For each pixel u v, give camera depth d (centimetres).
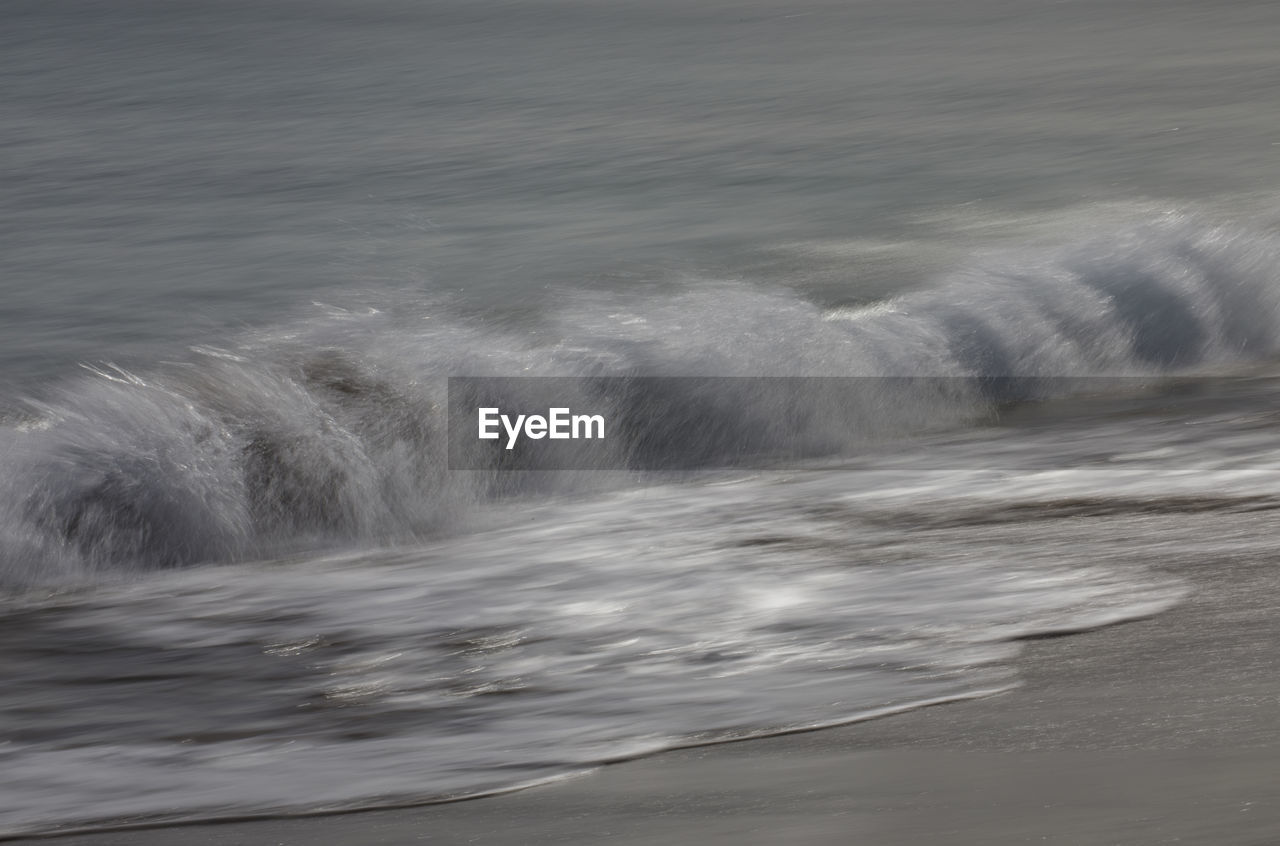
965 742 896
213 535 1535
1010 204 4381
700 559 1406
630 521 1586
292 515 1593
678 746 918
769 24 15312
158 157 5641
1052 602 1205
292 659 1148
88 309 2892
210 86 8919
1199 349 2528
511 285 3216
